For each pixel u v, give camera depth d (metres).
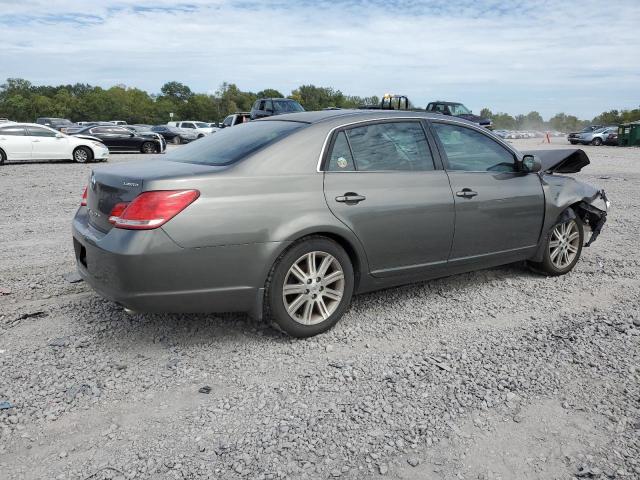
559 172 6.19
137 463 2.49
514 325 4.10
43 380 3.21
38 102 123.75
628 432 2.74
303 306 3.80
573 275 5.37
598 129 40.97
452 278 5.23
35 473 2.42
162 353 3.59
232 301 3.52
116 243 3.27
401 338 3.86
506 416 2.88
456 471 2.46
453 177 4.40
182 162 3.87
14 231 7.31
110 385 3.17
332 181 3.79
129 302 3.32
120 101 131.62
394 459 2.53
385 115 4.23
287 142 3.75
